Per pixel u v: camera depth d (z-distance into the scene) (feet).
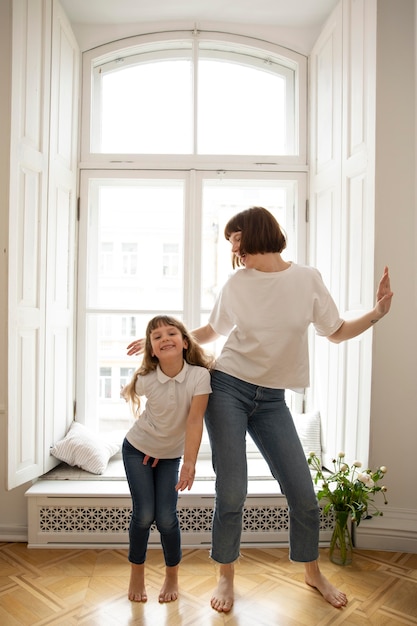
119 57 9.48
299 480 5.69
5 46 7.47
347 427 7.64
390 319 7.22
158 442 6.01
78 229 9.09
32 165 7.25
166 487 5.95
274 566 6.80
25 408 7.14
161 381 5.96
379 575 6.48
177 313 9.19
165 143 9.38
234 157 9.16
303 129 9.30
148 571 6.64
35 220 7.43
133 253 9.32
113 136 9.41
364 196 7.27
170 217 9.34
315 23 9.23
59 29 8.18
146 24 9.21
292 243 9.43
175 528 5.91
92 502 7.36
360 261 7.36
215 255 9.32
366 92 7.22
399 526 7.14
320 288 5.86
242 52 9.51
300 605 5.81
